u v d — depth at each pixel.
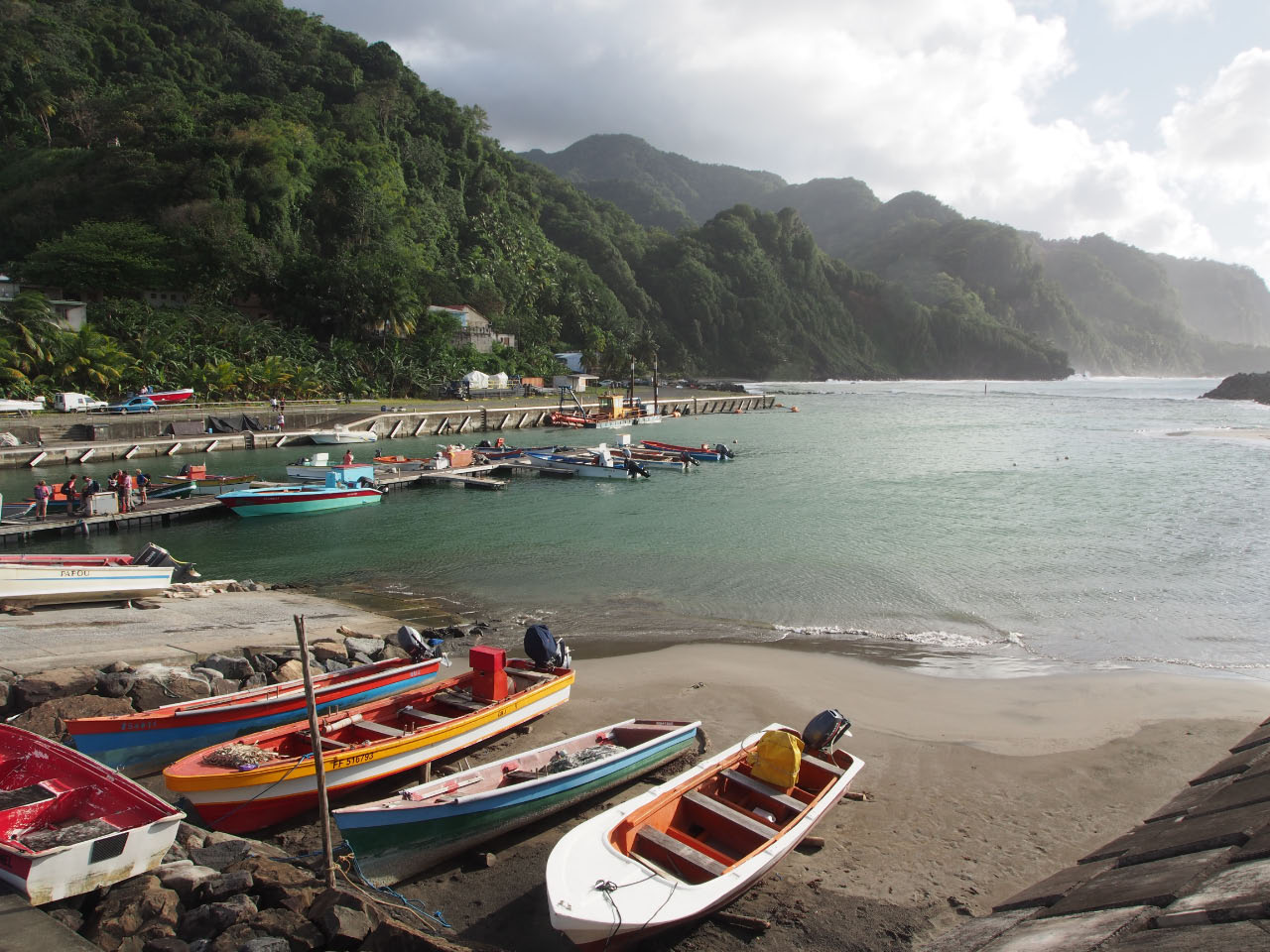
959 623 19.25
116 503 30.88
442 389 91.06
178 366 67.69
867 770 11.93
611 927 7.17
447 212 150.12
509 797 9.59
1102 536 28.94
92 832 7.62
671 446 55.69
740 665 16.31
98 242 81.19
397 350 90.62
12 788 9.04
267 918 7.32
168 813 7.98
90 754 10.85
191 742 11.55
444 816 9.08
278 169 99.81
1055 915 7.59
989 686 15.23
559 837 10.19
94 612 18.25
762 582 22.98
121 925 7.03
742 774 10.05
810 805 9.41
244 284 89.88
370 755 10.48
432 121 165.88
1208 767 11.91
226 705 11.79
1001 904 8.47
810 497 38.25
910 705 14.29
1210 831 8.41
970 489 40.41
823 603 20.92
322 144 121.12
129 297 82.12
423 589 22.62
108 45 124.56
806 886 9.06
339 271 91.44
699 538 28.94
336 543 28.59
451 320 104.31
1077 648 17.52
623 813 8.70
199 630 16.95
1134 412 104.31
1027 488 40.62
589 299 178.00
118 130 100.88
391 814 8.68
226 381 69.12
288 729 10.85
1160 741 12.80
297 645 15.94
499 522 32.41
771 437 69.94
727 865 8.16
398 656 15.86
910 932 8.21
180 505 32.22
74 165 96.31
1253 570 24.02
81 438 51.19
